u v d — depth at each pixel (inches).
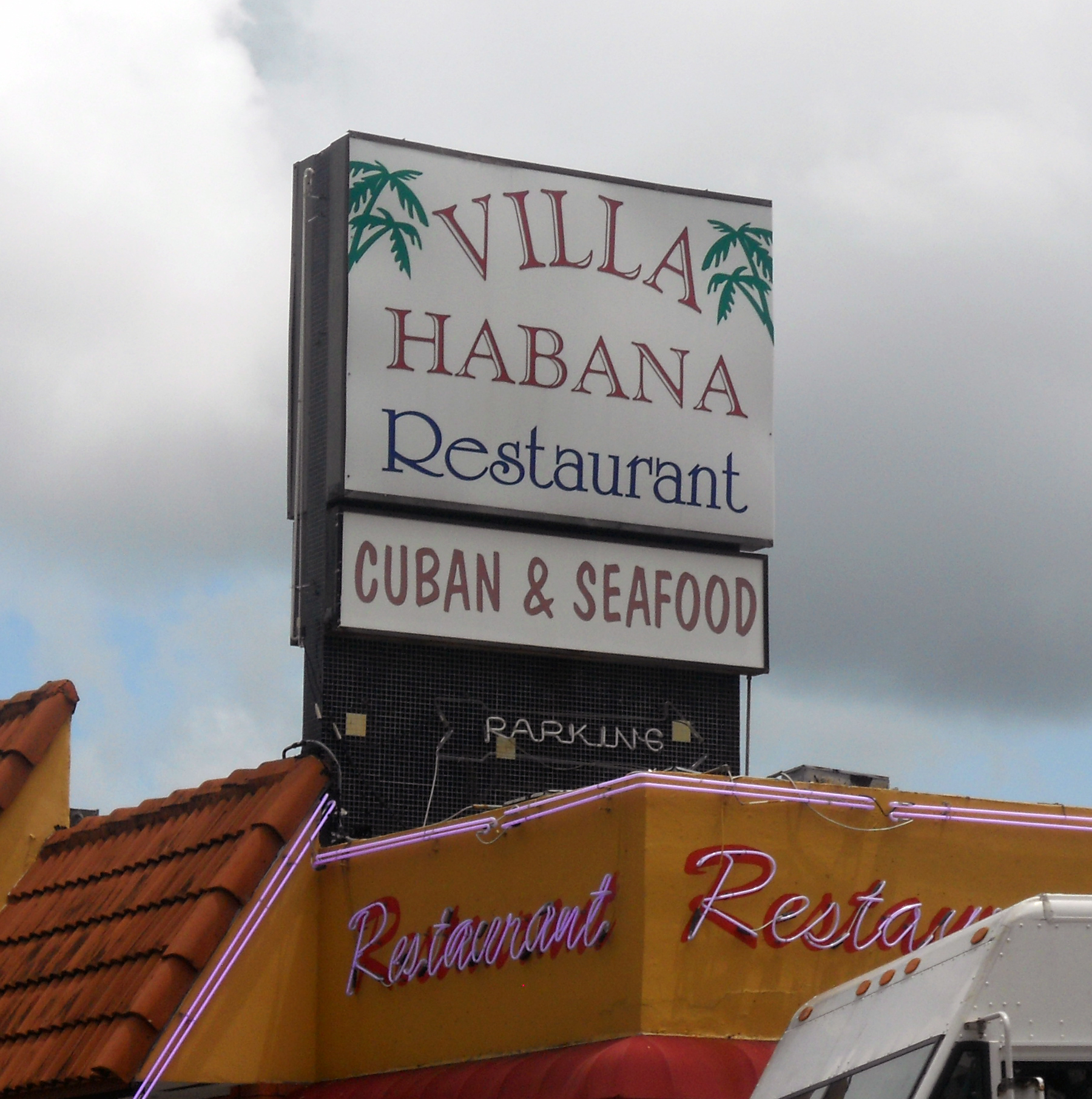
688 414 1073.5
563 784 1021.2
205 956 906.1
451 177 1056.8
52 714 1103.0
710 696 1061.8
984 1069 544.7
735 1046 766.5
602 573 1039.6
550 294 1061.1
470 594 1014.4
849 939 805.2
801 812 812.6
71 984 957.8
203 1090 925.2
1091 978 561.3
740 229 1108.5
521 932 832.9
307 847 946.7
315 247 1066.1
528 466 1035.9
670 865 783.7
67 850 1074.1
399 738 998.4
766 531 1074.7
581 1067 755.4
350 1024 910.4
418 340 1031.6
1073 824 856.9
